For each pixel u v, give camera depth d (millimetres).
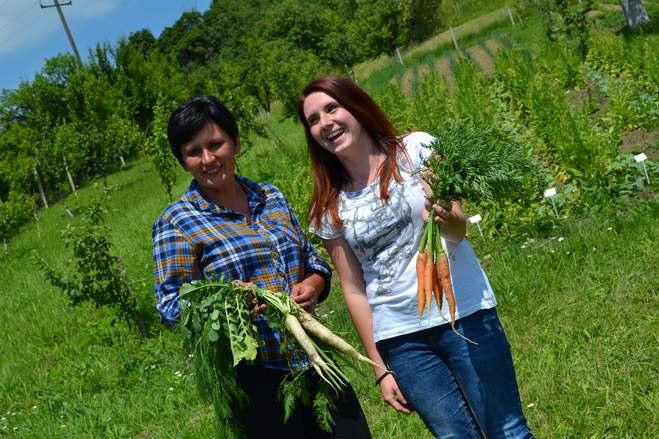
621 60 18562
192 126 3502
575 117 12180
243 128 18172
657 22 26797
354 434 3562
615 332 5566
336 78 3484
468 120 3461
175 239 3527
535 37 30938
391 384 3609
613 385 4844
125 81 53375
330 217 3564
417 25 52188
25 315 13930
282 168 17922
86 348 10812
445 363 3461
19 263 22078
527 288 6852
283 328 3363
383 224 3428
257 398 3457
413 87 27859
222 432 3395
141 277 13219
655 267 6383
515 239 8531
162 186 26719
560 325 5988
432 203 3316
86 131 38438
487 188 3264
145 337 10531
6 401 9445
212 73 101250
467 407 3465
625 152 11312
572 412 4711
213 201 3670
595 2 37719
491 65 28766
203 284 3297
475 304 3387
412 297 3412
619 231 7352
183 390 7660
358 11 52781
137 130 42094
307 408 3598
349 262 3639
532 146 12156
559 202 9117
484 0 57812
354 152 3490
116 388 8578
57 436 7430
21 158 37594
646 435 4250
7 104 51125
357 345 6984
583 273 6762
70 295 10734
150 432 7004
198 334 3309
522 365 5559
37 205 41469
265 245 3609
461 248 3467
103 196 18625
